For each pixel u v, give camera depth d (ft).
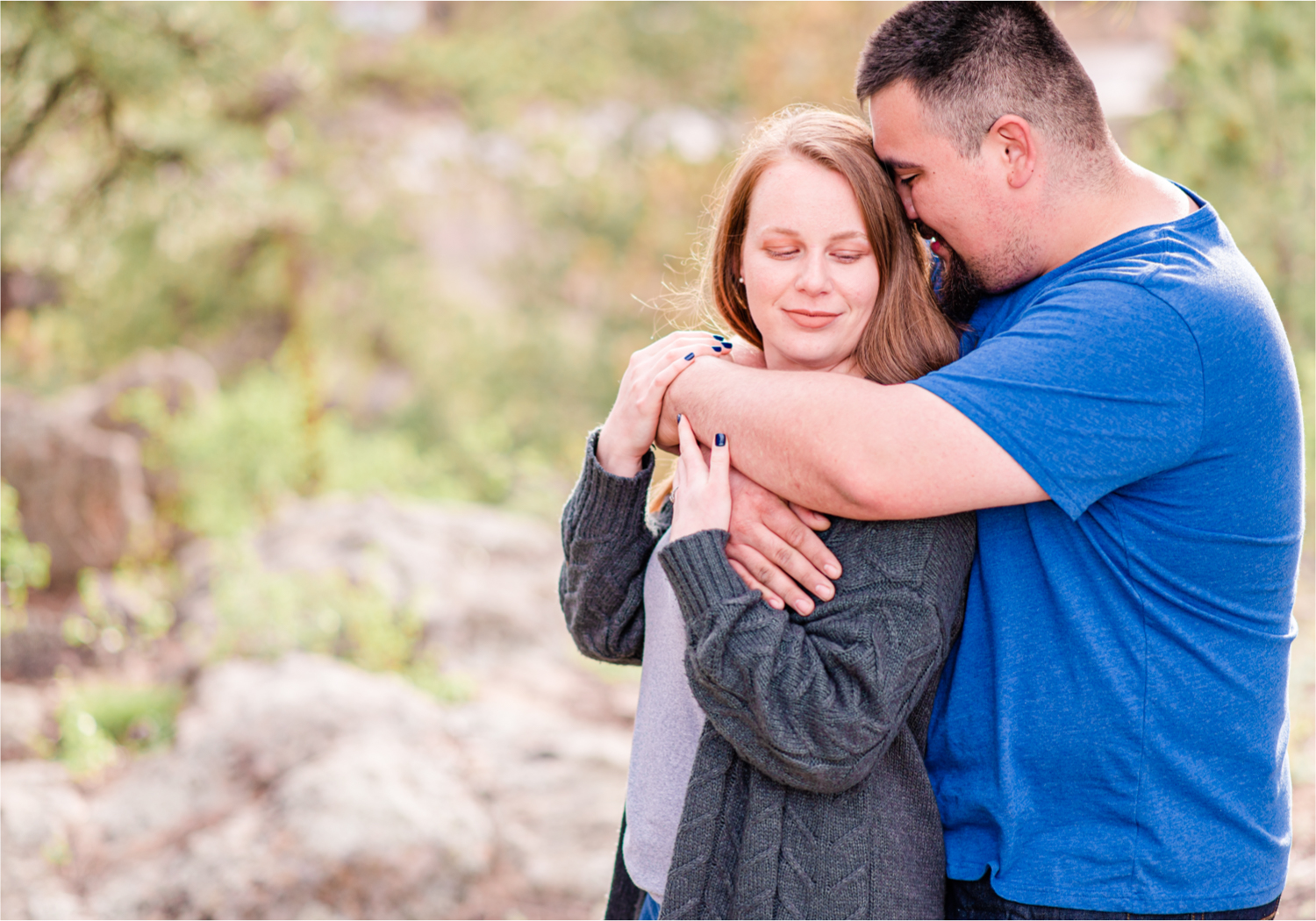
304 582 19.25
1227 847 5.25
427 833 12.77
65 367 36.68
